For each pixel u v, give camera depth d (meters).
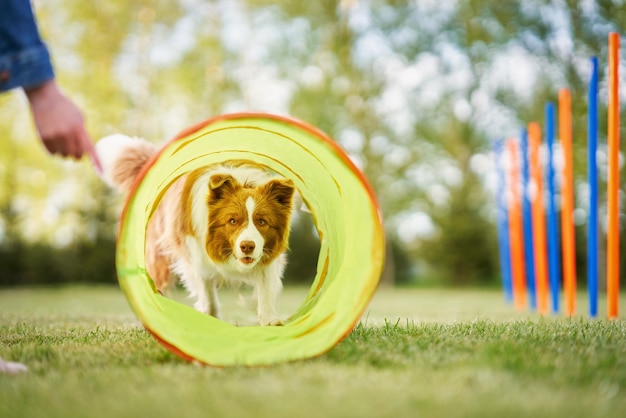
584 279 18.97
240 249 4.14
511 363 2.71
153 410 2.04
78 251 18.67
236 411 2.02
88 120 17.70
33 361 2.95
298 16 19.33
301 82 19.55
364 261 3.04
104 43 17.98
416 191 21.09
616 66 5.52
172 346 2.86
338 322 3.03
